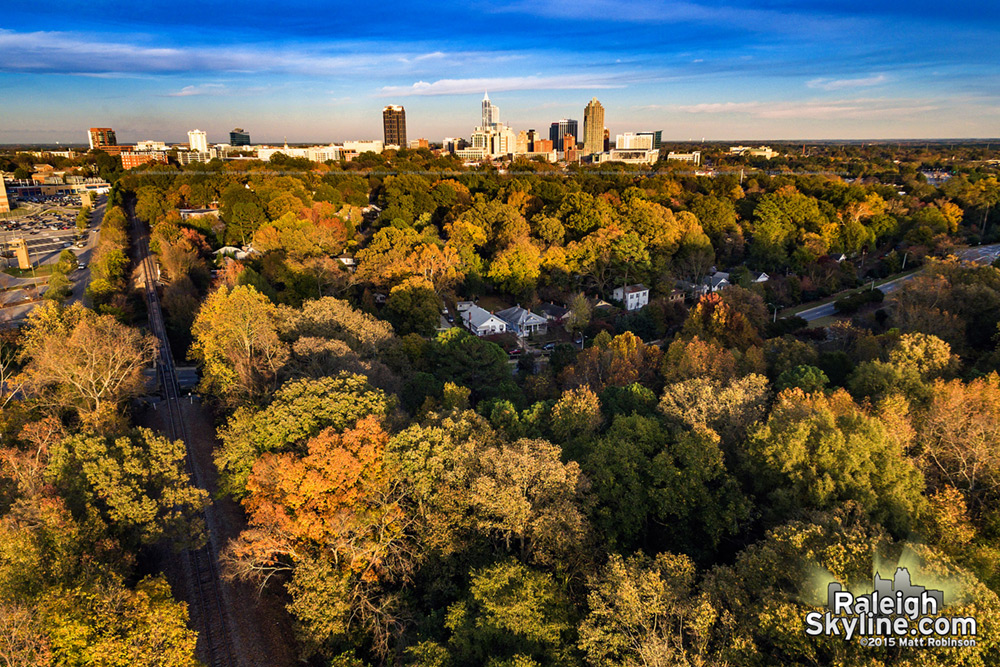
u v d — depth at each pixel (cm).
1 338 8169
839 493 3616
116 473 3869
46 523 3397
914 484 3650
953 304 8531
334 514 3584
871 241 15238
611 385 6331
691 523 4028
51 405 5853
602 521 3844
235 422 4756
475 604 3294
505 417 4928
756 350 7044
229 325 6181
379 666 3462
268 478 3850
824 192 19100
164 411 6750
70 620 2792
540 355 10131
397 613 3581
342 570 3694
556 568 3525
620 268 12662
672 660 2608
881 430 3856
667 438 4503
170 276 11256
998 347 6950
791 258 14125
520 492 3534
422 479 3753
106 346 6097
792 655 2522
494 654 3089
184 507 4891
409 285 9856
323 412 4288
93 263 12662
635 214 14312
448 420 4262
